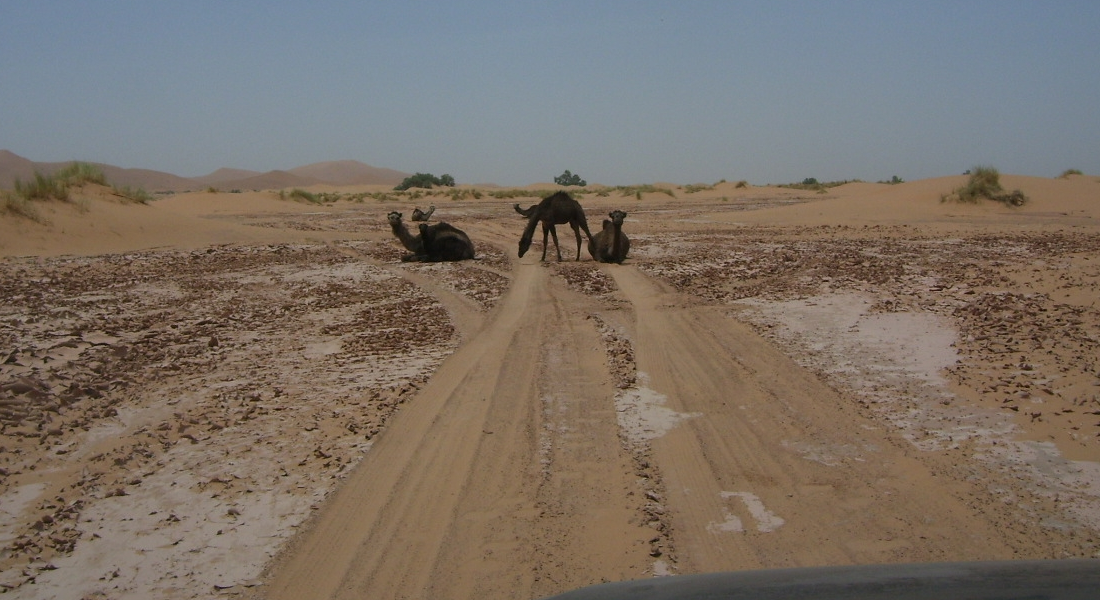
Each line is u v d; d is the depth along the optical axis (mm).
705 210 45531
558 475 7086
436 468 7246
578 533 6062
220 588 5398
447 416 8578
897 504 6484
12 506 6641
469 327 12789
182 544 5984
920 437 7883
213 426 8305
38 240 22984
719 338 11789
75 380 9734
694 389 9445
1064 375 9266
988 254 19438
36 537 6074
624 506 6488
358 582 5434
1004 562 2590
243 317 13773
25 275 18172
